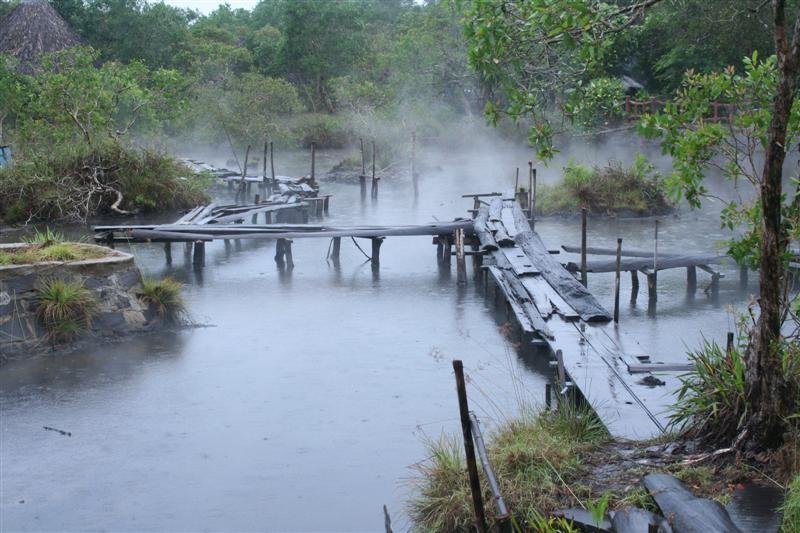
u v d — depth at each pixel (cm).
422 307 1525
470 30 891
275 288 1683
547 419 862
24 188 2494
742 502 676
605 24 867
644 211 2481
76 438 952
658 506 655
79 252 1362
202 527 761
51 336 1252
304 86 5281
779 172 717
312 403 1053
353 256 2003
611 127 3647
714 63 3228
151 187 2627
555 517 670
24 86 3125
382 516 771
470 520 696
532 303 1327
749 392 746
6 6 4616
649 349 1259
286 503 802
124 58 5141
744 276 1644
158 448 927
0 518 779
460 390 565
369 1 6919
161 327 1377
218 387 1111
